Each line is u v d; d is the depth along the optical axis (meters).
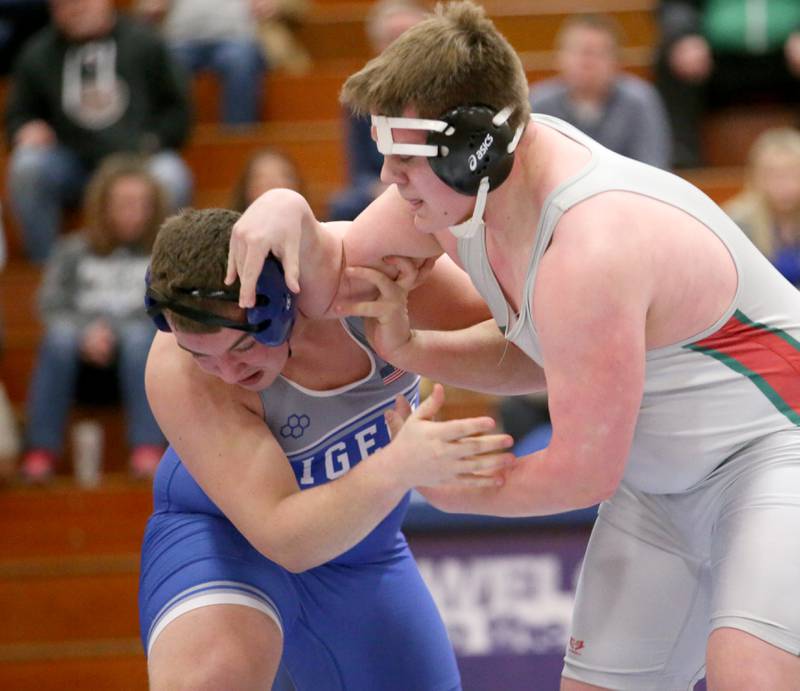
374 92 6.37
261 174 15.76
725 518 6.90
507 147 6.39
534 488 6.51
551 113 16.88
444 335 7.53
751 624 6.45
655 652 7.77
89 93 17.72
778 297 6.97
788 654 6.41
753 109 19.23
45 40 17.95
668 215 6.55
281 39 20.48
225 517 7.80
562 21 20.47
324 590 8.10
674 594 7.69
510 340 7.21
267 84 19.70
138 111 17.84
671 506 7.58
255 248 6.46
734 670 6.40
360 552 8.16
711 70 19.06
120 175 15.47
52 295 15.38
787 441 6.82
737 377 6.84
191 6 19.69
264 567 7.61
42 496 14.64
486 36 6.35
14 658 13.99
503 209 6.65
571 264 6.25
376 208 7.34
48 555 14.59
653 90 19.02
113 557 14.49
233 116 19.31
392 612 8.24
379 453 6.76
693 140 18.77
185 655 7.16
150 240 15.55
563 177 6.53
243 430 7.18
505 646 11.41
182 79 18.12
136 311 15.21
